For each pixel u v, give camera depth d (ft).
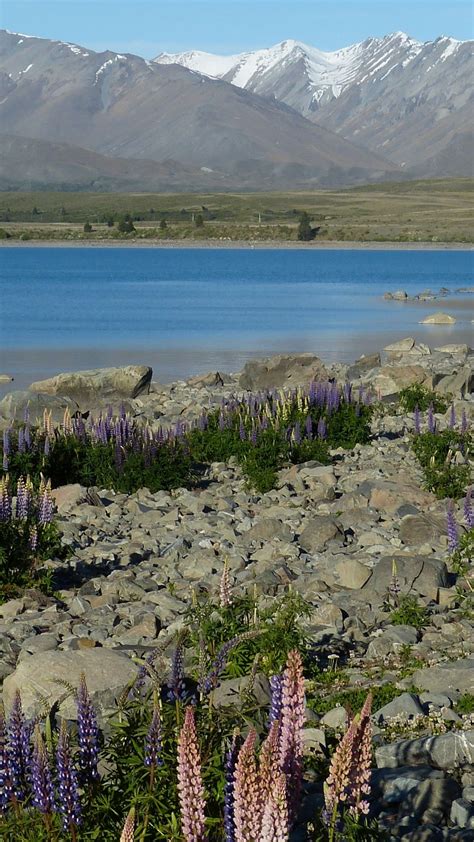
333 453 73.72
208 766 20.22
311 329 191.62
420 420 85.81
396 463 70.28
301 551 50.16
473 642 36.65
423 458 68.39
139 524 56.59
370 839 19.24
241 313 225.76
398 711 29.84
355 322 206.90
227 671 30.37
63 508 58.80
